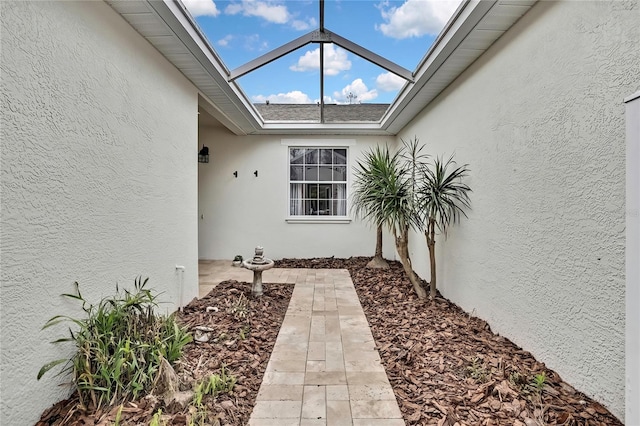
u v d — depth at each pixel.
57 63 1.93
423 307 3.96
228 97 4.74
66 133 2.01
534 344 2.51
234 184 7.24
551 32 2.28
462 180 3.77
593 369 1.95
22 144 1.70
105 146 2.41
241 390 2.23
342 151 7.39
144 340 2.24
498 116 2.98
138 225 2.90
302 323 3.54
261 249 4.61
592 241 1.95
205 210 7.24
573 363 2.11
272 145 7.23
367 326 3.45
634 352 1.51
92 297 2.28
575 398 2.00
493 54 3.06
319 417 1.97
